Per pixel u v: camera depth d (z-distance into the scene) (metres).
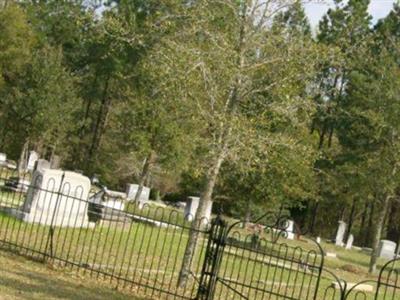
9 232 14.66
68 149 49.41
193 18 12.45
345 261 29.17
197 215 12.67
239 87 12.46
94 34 16.08
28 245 13.22
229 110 12.56
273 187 28.45
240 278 15.34
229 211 34.06
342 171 30.28
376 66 28.42
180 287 12.09
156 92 16.14
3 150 46.72
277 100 13.16
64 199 17.72
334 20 47.19
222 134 12.37
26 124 38.78
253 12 12.48
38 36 53.31
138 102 30.25
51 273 11.43
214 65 12.27
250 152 12.41
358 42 17.55
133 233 19.69
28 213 16.84
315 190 35.59
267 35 12.63
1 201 18.44
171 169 29.94
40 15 57.66
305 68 12.88
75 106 39.91
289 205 32.69
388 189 25.89
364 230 53.81
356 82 34.16
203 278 11.28
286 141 12.99
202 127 13.28
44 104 37.91
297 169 19.78
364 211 53.56
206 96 12.50
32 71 38.53
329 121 47.00
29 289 9.91
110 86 50.78
